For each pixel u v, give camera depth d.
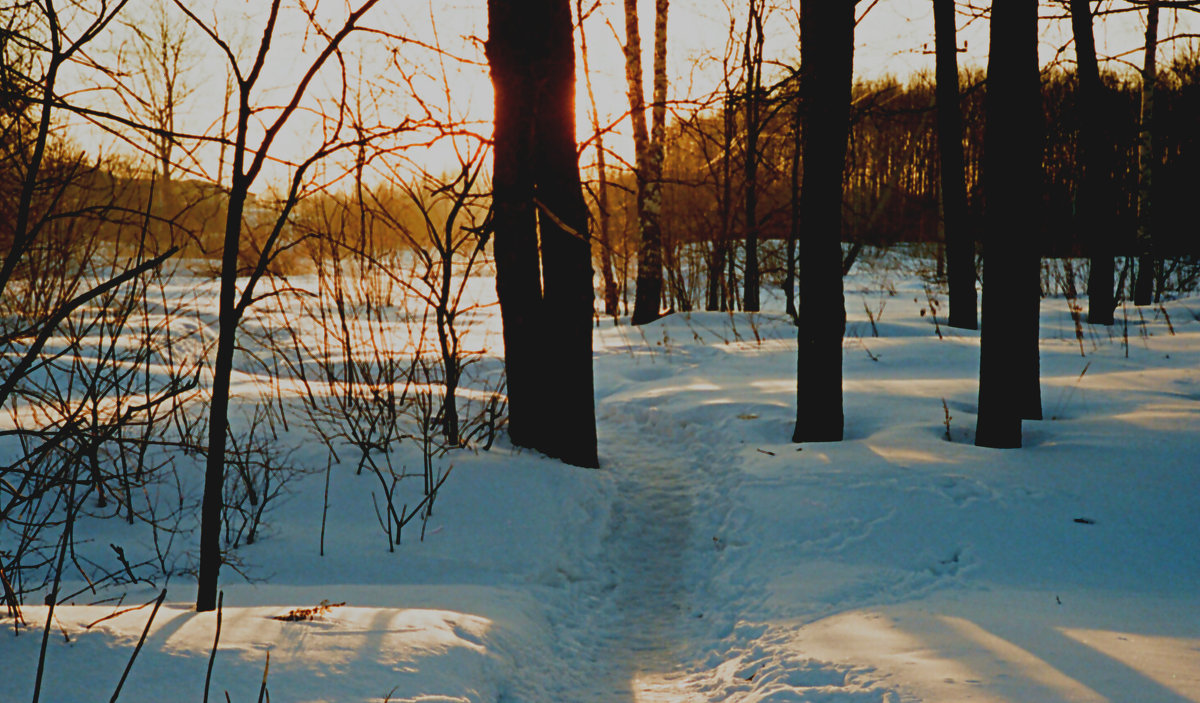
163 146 3.86
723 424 8.05
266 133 3.68
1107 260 13.62
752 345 12.68
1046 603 4.15
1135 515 5.18
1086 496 5.45
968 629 3.78
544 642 4.20
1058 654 3.38
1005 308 6.42
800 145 15.42
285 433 6.50
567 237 6.87
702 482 6.91
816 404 7.13
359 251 6.26
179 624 3.23
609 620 4.74
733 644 4.20
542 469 6.51
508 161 6.61
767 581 4.84
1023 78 6.21
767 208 21.53
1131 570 4.63
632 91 16.11
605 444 8.38
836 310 7.05
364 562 5.10
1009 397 6.45
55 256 6.98
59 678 2.64
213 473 3.66
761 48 15.98
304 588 4.48
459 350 6.80
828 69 6.73
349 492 5.86
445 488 5.96
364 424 6.76
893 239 28.66
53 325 3.14
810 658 3.67
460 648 3.51
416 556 5.20
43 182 3.36
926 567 4.81
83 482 3.52
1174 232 20.64
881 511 5.48
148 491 5.57
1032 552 4.88
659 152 16.05
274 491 5.72
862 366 10.53
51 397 5.77
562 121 6.72
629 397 10.02
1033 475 5.80
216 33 3.59
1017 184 6.32
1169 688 2.98
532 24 6.46
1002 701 2.97
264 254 3.80
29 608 3.34
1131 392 7.84
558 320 6.98
